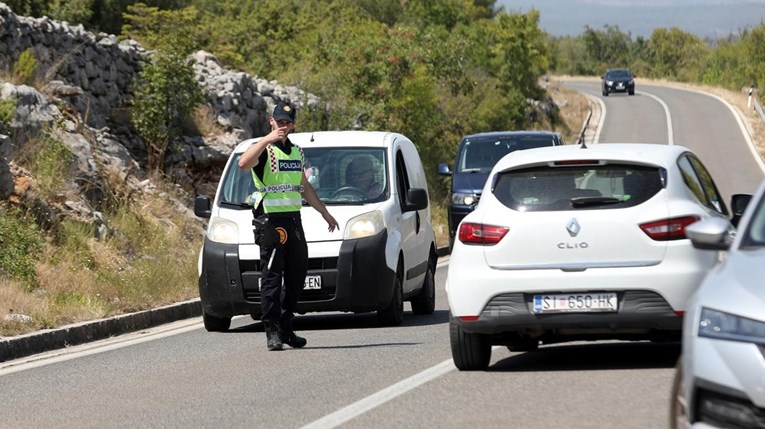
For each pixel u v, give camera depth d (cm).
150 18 9531
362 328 3750
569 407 2252
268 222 3200
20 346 3328
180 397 2538
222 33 12388
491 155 6256
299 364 2956
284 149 3225
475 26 14988
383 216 3750
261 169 3206
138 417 2325
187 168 6338
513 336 2691
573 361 2847
